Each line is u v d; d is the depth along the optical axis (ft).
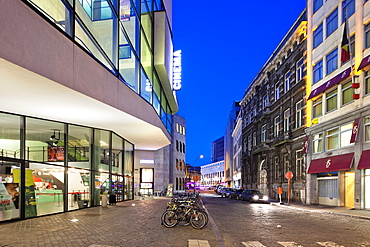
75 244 25.70
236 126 205.05
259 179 136.56
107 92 44.60
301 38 94.84
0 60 25.90
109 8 48.60
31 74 29.76
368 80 63.05
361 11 65.77
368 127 62.44
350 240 30.60
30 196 43.65
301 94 92.68
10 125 43.65
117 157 75.66
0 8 25.27
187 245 26.35
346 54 67.26
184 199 44.70
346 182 71.61
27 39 28.40
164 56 78.28
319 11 84.23
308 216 53.36
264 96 133.08
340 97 72.43
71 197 53.72
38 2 31.48
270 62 119.24
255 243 28.73
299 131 93.15
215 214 56.18
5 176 40.24
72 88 35.50
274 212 61.00
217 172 384.47
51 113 46.52
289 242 29.37
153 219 42.39
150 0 75.51
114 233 31.14
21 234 30.07
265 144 122.31
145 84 67.15
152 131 72.95
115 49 50.34
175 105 112.47
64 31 35.27
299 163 93.91
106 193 65.77
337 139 73.77
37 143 47.44
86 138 60.34
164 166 144.97
